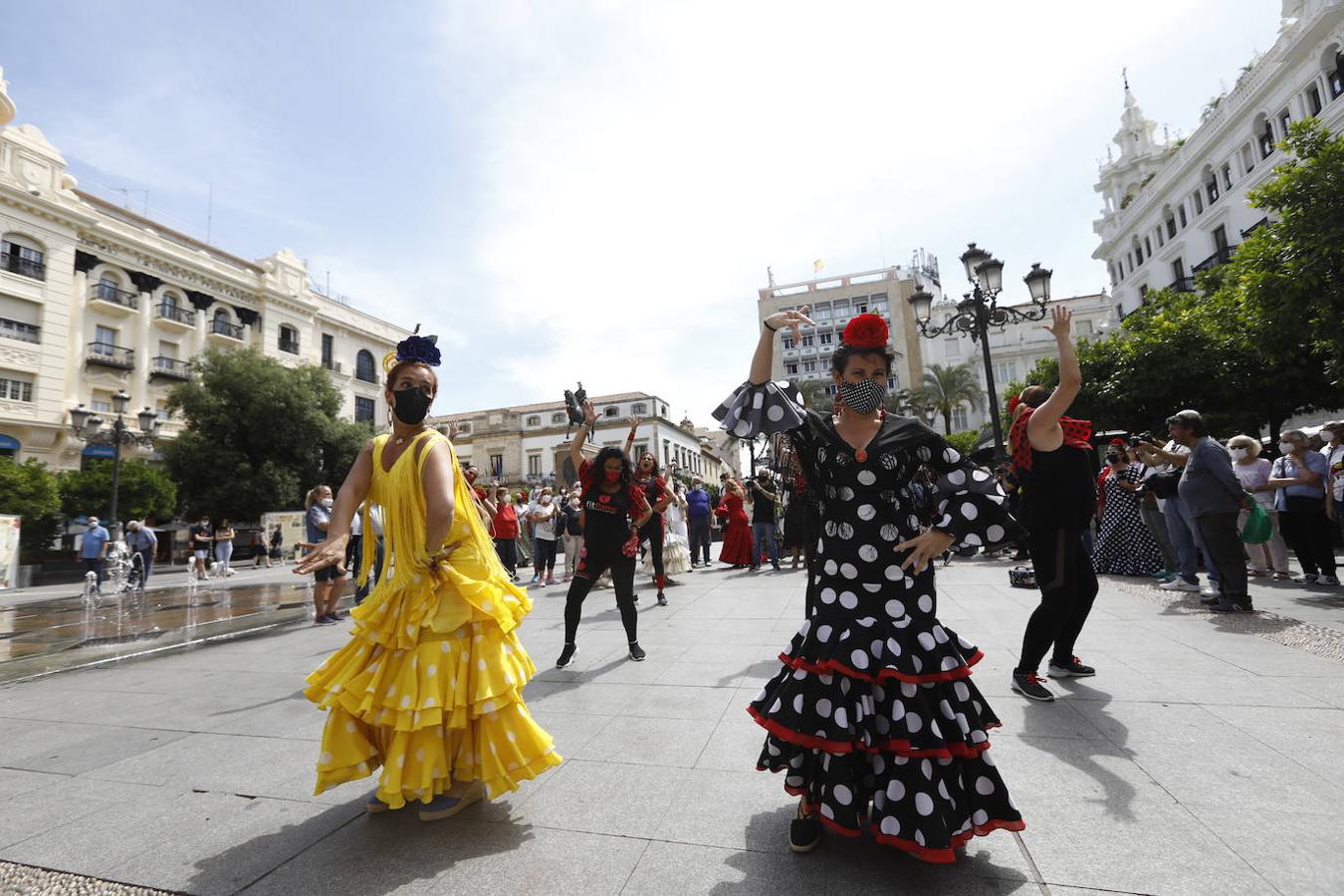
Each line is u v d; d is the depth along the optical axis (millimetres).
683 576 9859
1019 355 51844
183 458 26062
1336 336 8695
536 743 2256
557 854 1970
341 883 1861
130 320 28516
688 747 2787
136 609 9648
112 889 1888
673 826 2109
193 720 3529
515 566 9688
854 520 1977
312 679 2285
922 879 1753
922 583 1957
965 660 1979
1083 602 3541
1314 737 2580
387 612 2270
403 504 2275
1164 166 29141
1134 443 7523
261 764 2840
